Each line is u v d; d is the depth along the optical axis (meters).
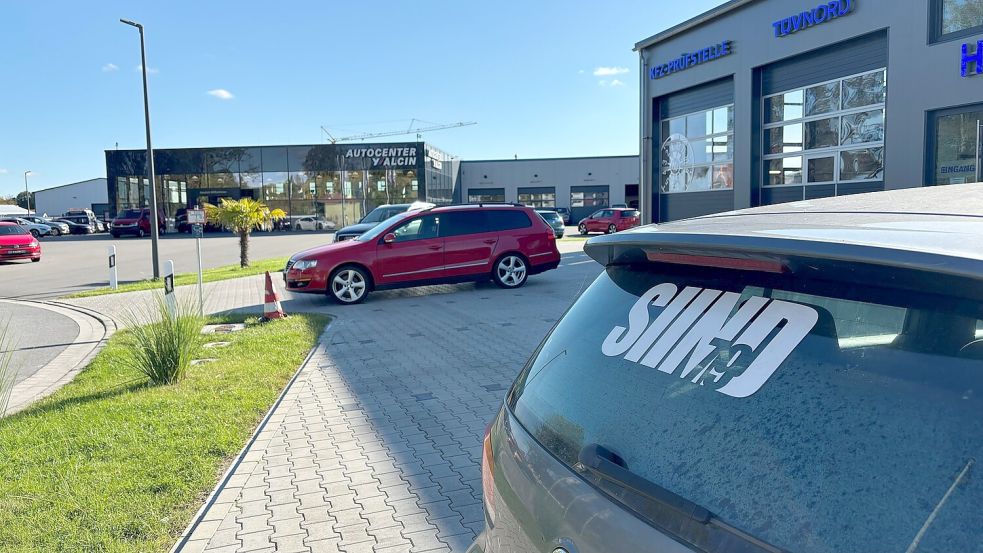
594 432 1.52
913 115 11.37
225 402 5.91
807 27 13.40
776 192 14.84
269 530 3.77
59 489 4.17
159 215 47.34
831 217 1.54
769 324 1.31
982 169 10.36
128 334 9.41
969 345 1.03
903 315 1.12
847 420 1.11
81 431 5.19
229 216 19.55
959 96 10.63
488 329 9.34
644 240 1.63
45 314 12.00
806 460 1.12
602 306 1.81
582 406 1.61
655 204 18.83
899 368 1.09
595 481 1.40
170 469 4.46
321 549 3.57
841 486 1.06
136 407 5.76
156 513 3.88
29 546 3.51
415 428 5.38
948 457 0.98
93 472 4.42
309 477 4.46
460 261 12.67
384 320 10.27
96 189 95.31
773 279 1.35
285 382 6.75
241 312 11.23
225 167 51.16
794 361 1.23
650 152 18.58
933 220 1.31
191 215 10.52
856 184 12.83
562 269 17.06
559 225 31.95
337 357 7.84
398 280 12.28
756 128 15.07
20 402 6.27
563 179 64.25
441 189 56.59
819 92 13.53
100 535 3.63
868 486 1.04
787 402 1.20
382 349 8.22
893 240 1.15
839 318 1.20
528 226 13.23
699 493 1.22
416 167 50.56
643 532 1.23
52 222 52.28
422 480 4.39
